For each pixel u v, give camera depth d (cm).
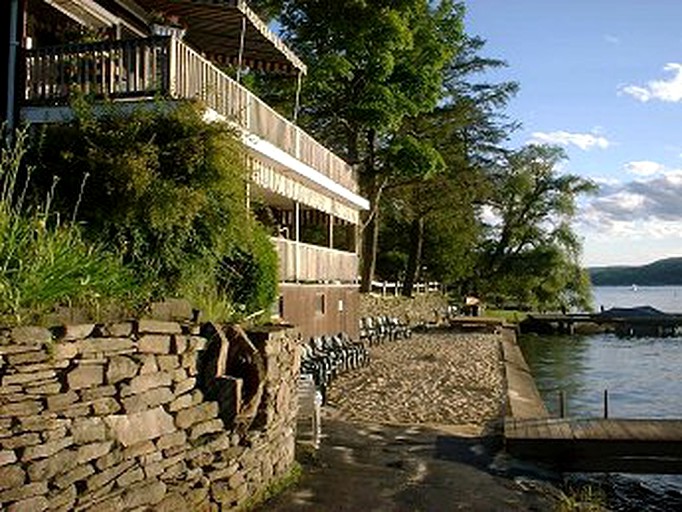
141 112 1058
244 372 861
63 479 604
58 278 689
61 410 612
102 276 767
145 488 689
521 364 2478
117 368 667
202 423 782
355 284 2834
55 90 1359
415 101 3475
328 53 3200
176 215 961
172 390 743
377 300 3706
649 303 13912
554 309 6431
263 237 1284
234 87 1525
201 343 802
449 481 1043
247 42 1894
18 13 1394
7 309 631
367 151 3741
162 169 1007
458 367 2302
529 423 1315
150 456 701
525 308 6500
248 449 857
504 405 1648
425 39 3438
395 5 3250
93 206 971
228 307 1023
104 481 645
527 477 1090
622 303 13850
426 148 3634
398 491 979
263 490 906
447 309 5238
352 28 3130
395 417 1488
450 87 4594
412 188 4734
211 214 1042
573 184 6269
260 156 1745
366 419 1457
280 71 2147
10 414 573
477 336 3531
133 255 952
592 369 3400
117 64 1304
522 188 6116
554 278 6284
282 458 982
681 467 1203
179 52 1277
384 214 5181
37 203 875
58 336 621
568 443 1205
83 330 645
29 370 591
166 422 726
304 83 3069
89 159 980
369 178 3706
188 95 1307
